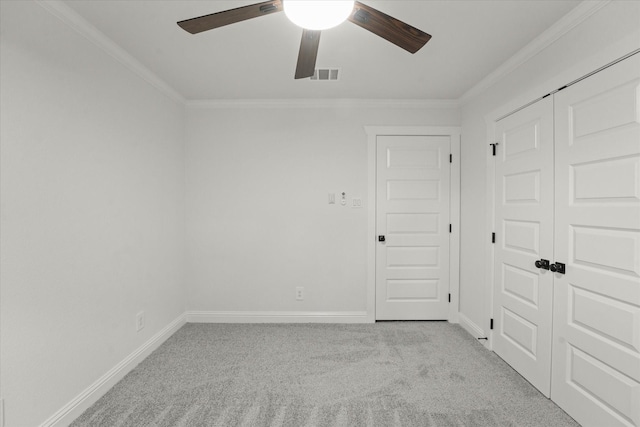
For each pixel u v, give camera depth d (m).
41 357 1.63
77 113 1.87
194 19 1.31
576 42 1.81
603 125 1.63
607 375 1.62
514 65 2.38
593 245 1.70
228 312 3.38
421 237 3.38
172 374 2.32
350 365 2.46
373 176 3.36
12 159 1.48
